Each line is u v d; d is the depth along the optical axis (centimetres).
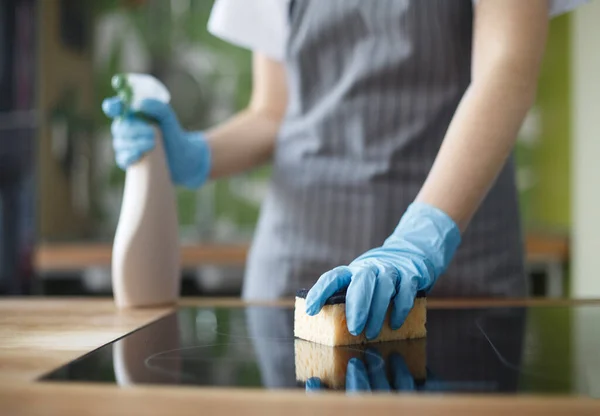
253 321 84
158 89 104
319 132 117
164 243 98
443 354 61
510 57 89
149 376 51
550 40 270
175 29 282
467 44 112
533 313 89
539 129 272
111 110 98
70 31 265
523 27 91
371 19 112
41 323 83
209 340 69
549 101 270
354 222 115
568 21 267
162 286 98
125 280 96
